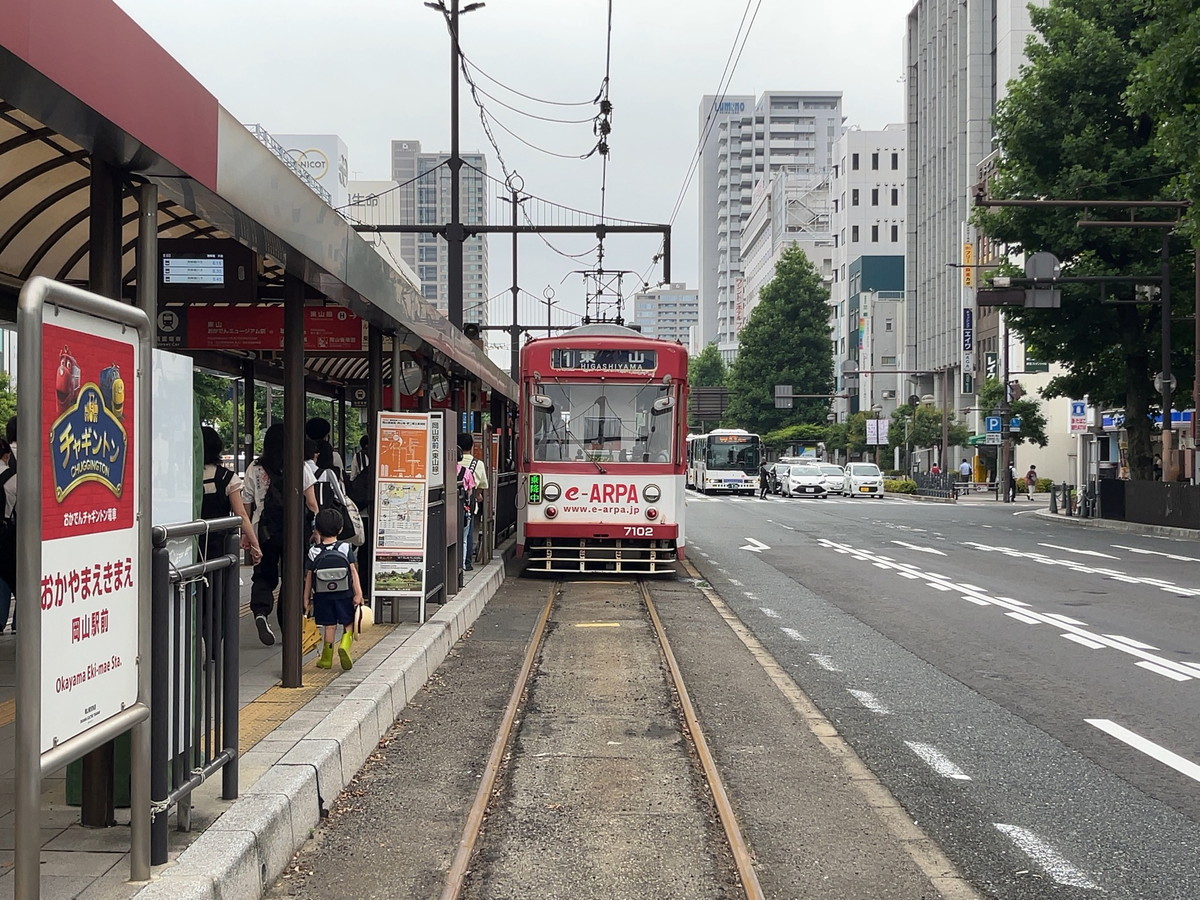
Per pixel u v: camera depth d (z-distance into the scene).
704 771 6.61
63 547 3.26
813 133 179.25
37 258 8.02
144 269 4.49
